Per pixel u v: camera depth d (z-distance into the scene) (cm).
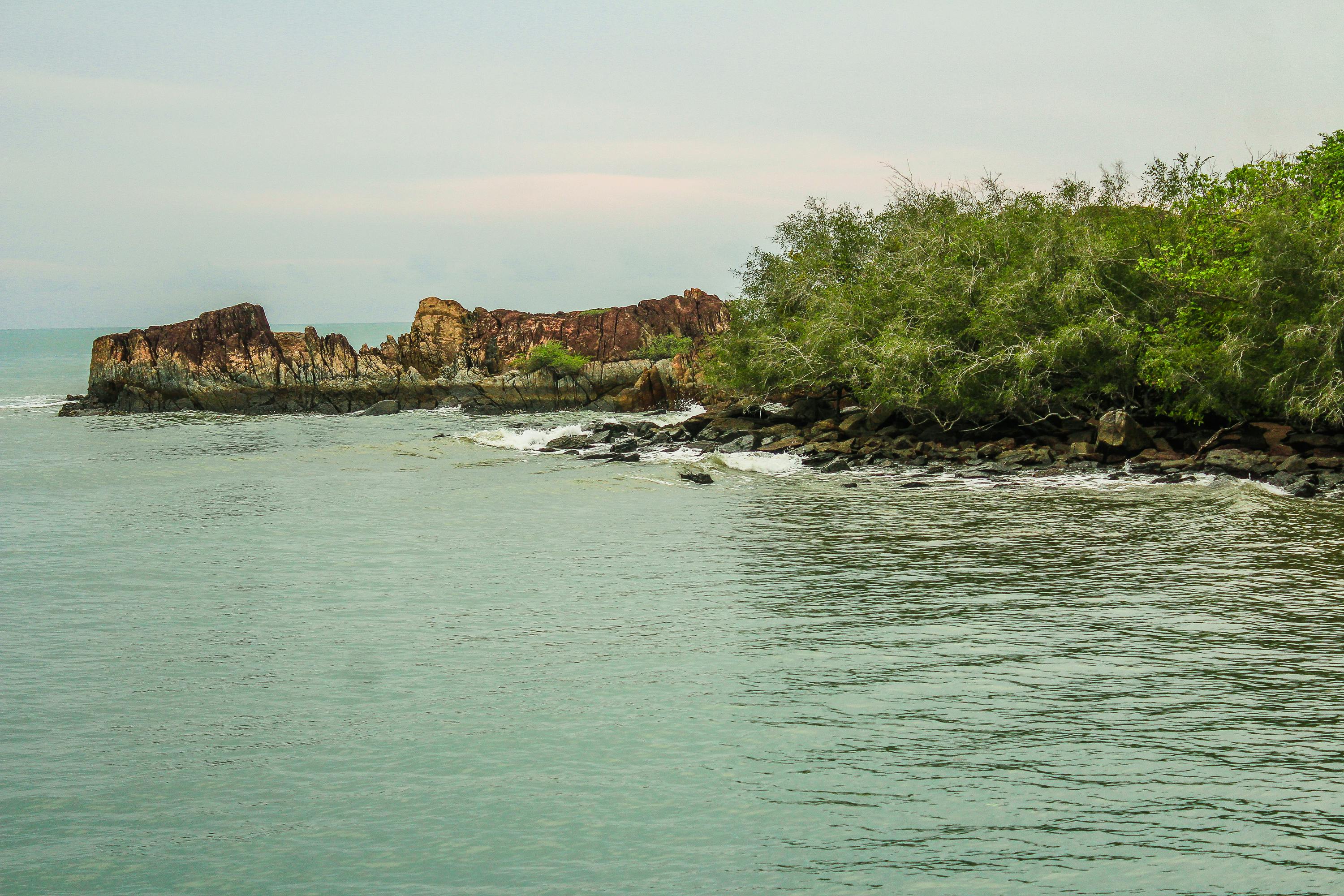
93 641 1833
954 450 4178
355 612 2020
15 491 3584
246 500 3394
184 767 1295
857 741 1330
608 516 3080
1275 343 3634
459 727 1412
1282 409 3697
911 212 5475
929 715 1414
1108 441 3856
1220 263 3734
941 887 990
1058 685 1525
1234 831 1077
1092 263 4084
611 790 1210
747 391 5578
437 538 2758
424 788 1225
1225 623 1828
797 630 1844
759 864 1041
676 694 1525
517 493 3516
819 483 3734
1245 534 2606
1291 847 1043
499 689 1562
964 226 4728
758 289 5903
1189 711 1409
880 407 4628
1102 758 1260
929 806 1149
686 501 3344
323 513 3138
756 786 1210
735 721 1409
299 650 1775
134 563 2464
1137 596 2028
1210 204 4025
